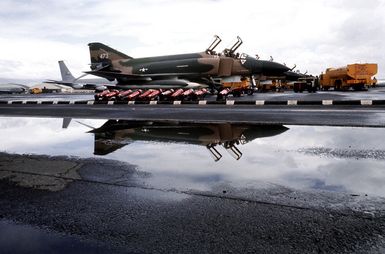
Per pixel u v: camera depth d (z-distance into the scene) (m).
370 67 40.88
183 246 2.11
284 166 4.19
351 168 4.02
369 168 4.01
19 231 2.38
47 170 4.19
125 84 32.09
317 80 38.69
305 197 2.98
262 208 2.73
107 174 3.93
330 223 2.40
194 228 2.37
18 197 3.14
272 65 29.75
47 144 6.27
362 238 2.16
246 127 8.24
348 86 42.38
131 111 15.01
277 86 46.53
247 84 31.03
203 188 3.31
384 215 2.53
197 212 2.67
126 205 2.87
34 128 8.99
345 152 4.99
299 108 14.35
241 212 2.65
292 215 2.57
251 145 5.73
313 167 4.11
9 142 6.57
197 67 28.69
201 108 16.36
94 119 11.38
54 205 2.91
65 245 2.15
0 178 3.84
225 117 10.94
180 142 6.15
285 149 5.32
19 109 18.17
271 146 5.61
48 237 2.28
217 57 29.64
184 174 3.87
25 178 3.83
